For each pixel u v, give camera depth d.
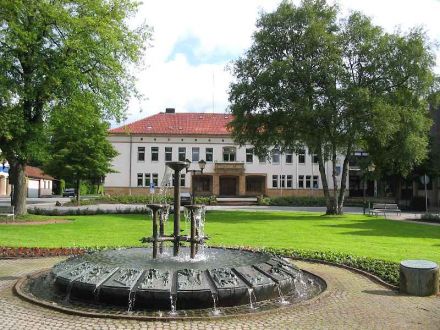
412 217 35.72
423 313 8.24
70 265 9.81
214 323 7.48
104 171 46.50
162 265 9.44
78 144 44.41
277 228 24.42
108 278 8.81
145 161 63.25
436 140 51.94
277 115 33.59
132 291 8.28
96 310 8.20
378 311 8.34
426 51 32.84
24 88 26.55
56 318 7.64
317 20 33.12
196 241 10.46
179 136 63.72
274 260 10.29
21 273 11.35
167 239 10.63
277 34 34.06
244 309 8.45
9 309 8.12
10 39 25.58
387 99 32.41
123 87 30.67
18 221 26.89
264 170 64.56
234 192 65.00
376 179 52.44
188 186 64.12
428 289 9.53
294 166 64.81
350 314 8.11
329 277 11.34
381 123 30.72
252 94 33.88
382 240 19.52
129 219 29.77
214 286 8.55
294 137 33.81
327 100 32.44
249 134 36.00
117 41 28.86
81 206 44.91
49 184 85.81
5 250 14.30
